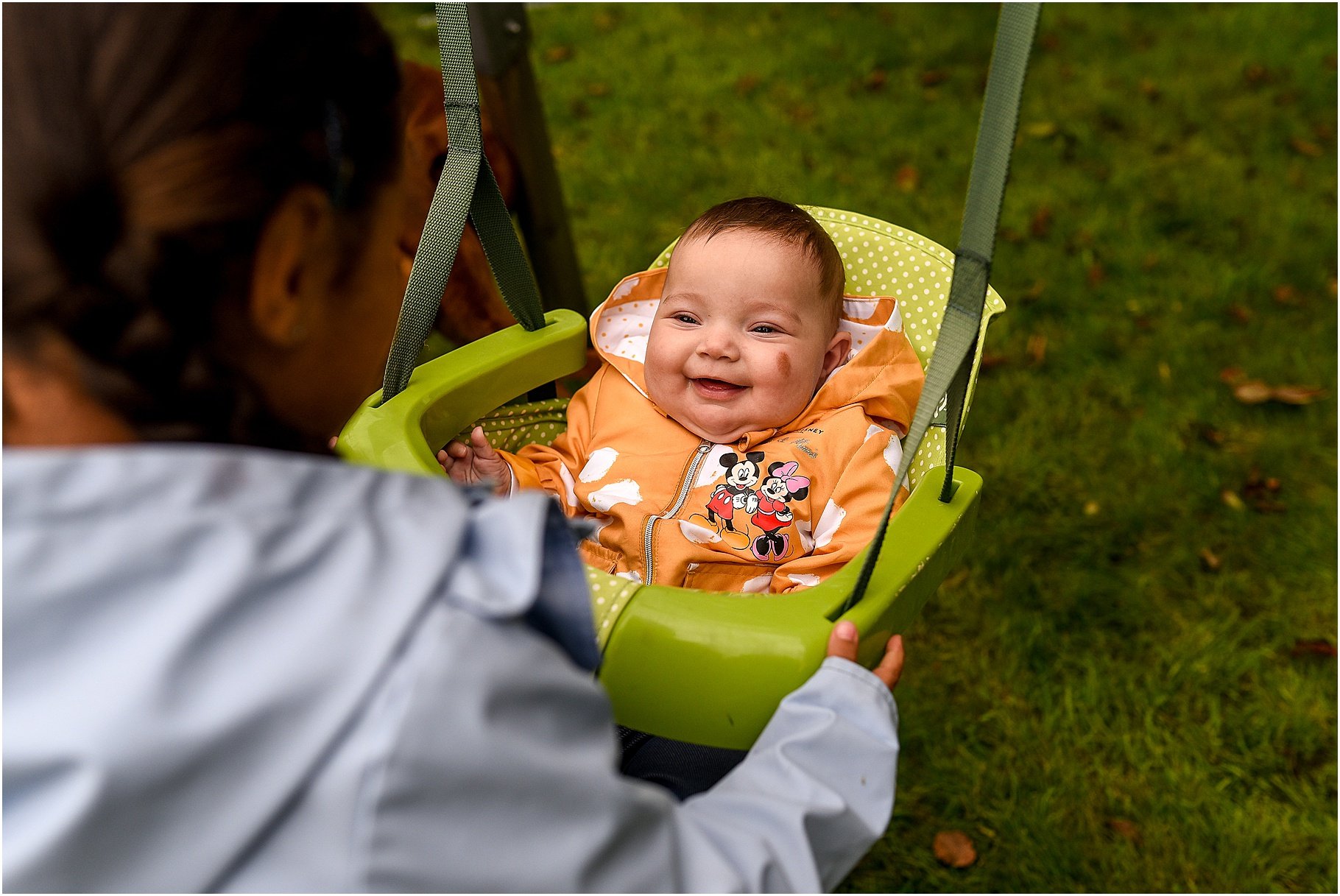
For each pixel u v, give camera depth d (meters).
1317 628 2.19
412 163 1.62
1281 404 2.70
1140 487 2.49
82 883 0.49
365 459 1.20
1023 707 2.06
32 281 0.55
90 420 0.58
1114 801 1.91
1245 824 1.87
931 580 1.18
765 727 1.00
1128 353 2.85
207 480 0.54
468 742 0.53
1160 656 2.14
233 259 0.57
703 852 0.67
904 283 1.66
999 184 0.89
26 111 0.54
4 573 0.49
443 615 0.55
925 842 1.87
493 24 1.91
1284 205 3.33
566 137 3.67
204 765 0.49
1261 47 4.04
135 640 0.50
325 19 0.61
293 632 0.52
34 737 0.48
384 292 0.69
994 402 2.70
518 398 1.61
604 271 3.06
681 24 4.29
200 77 0.55
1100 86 3.88
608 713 0.64
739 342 1.55
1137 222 3.28
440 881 0.54
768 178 3.42
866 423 1.56
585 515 1.60
